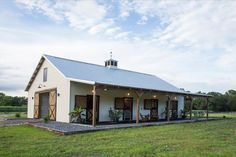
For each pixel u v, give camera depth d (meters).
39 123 13.46
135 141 8.43
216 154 6.65
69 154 6.41
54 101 15.78
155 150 7.02
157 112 20.08
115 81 16.73
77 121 14.38
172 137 9.48
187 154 6.60
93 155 6.34
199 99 40.38
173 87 22.77
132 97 17.97
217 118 22.11
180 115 22.53
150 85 19.55
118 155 6.35
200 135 10.18
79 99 14.90
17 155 6.20
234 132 11.34
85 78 15.31
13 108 34.09
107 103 16.28
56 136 9.44
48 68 16.97
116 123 14.82
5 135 9.49
